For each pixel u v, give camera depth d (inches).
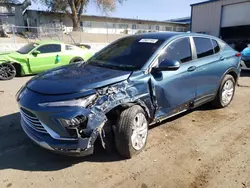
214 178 99.9
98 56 152.2
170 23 1711.4
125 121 107.7
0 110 185.5
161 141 132.4
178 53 139.7
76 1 1119.0
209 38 169.0
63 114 92.8
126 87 109.0
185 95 142.6
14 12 1107.9
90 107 96.1
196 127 151.9
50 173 103.5
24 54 341.1
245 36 677.3
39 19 1186.6
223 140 134.0
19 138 137.0
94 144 106.4
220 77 172.9
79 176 101.3
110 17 1405.0
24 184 95.8
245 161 112.6
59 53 368.2
